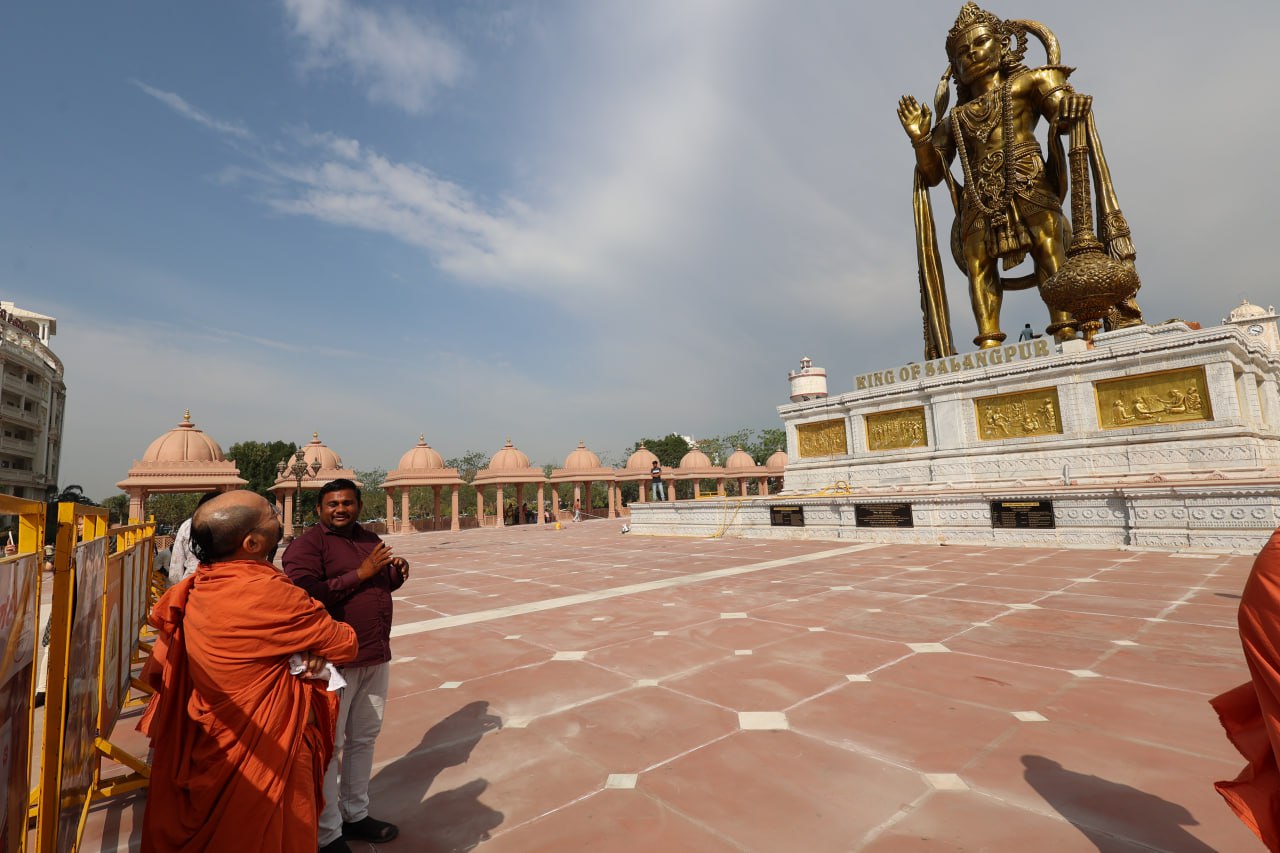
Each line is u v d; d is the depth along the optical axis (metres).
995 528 15.14
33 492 42.97
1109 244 16.58
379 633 3.27
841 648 6.24
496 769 3.89
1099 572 10.29
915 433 19.44
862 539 17.55
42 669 5.83
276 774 2.25
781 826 3.12
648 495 55.22
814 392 31.31
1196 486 12.30
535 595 10.44
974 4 18.84
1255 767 2.21
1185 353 14.52
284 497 36.31
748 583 10.62
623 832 3.12
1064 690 4.82
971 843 2.90
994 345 19.28
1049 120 17.41
